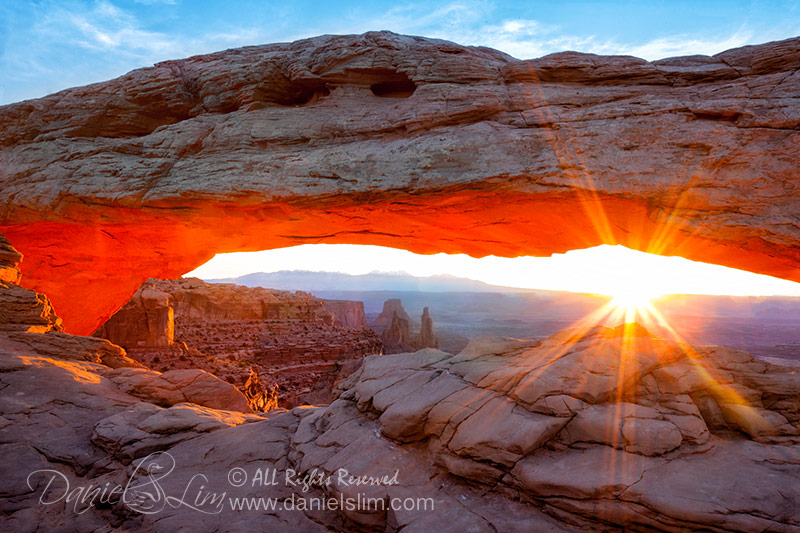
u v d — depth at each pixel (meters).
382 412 7.42
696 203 12.38
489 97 14.58
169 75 17.83
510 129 14.13
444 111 14.71
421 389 7.52
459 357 8.37
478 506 5.62
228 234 18.56
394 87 16.50
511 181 13.62
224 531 5.69
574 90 14.33
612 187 12.91
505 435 5.98
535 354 7.58
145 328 32.00
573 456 5.81
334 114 15.93
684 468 5.49
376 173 14.59
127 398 9.77
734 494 4.97
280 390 44.62
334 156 15.18
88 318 22.52
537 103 14.32
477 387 7.08
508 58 16.14
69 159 17.42
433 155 14.20
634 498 5.08
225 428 8.51
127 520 6.02
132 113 18.14
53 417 8.34
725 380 6.66
